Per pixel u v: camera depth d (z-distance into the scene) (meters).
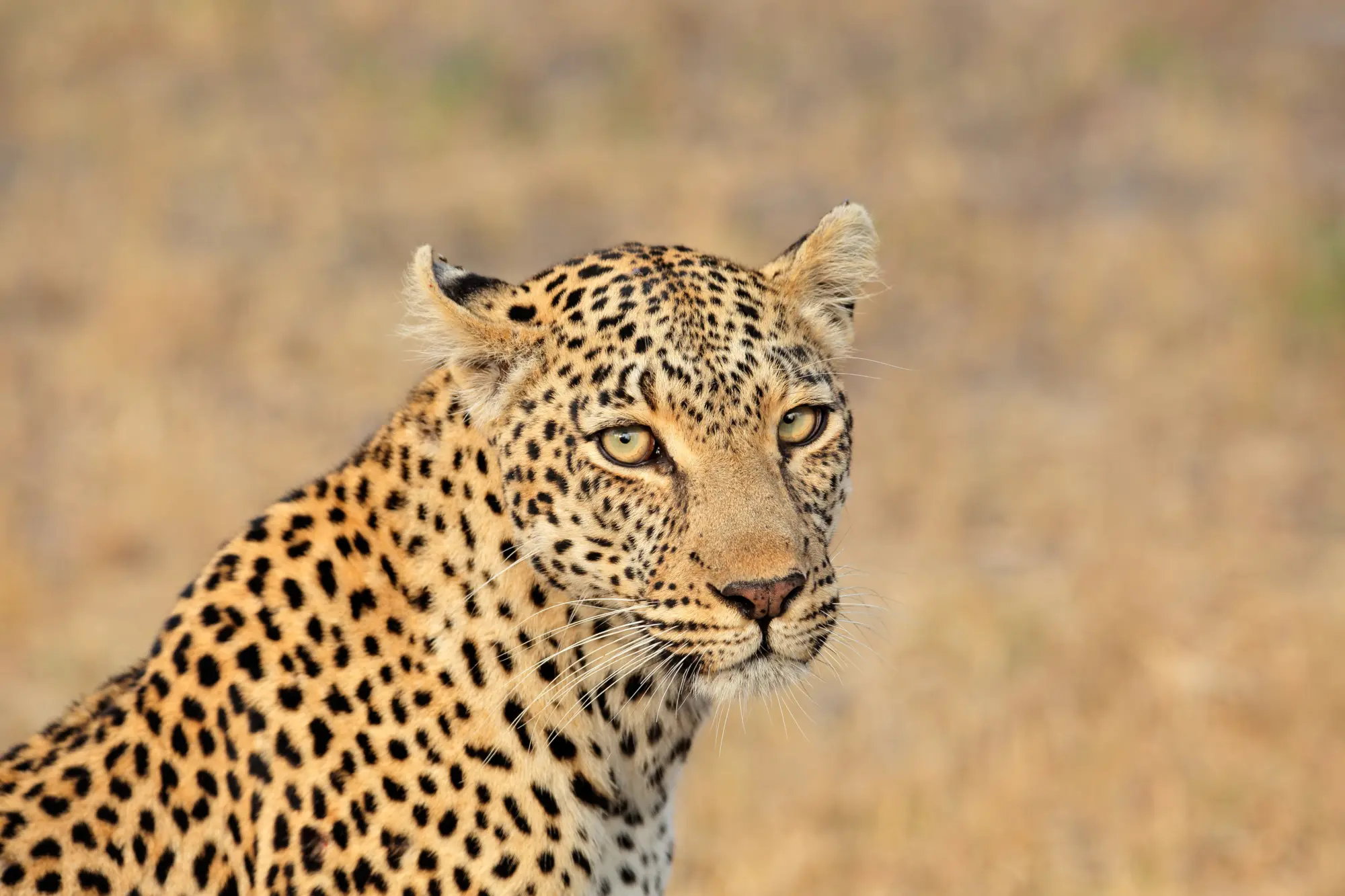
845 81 25.66
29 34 26.77
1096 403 16.73
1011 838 9.96
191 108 24.88
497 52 26.28
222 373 17.38
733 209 21.44
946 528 14.04
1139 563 13.34
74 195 22.02
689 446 5.65
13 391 16.88
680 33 27.28
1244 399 16.33
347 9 27.91
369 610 5.70
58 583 13.62
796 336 5.92
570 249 20.88
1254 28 26.42
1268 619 12.41
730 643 5.64
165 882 5.57
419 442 5.84
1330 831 10.16
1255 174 21.70
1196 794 10.41
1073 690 11.46
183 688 5.68
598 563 5.70
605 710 5.87
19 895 5.36
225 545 5.90
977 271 19.50
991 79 25.27
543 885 5.75
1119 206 21.44
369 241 21.00
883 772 10.76
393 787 5.58
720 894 9.67
